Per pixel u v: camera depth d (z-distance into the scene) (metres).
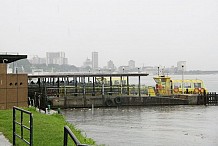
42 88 50.19
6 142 13.67
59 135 16.08
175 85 61.25
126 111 47.28
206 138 27.86
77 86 56.69
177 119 39.06
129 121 37.53
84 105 51.53
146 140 26.70
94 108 51.09
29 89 51.28
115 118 40.03
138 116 41.94
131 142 25.94
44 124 19.64
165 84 60.84
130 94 57.28
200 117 40.81
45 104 40.38
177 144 25.55
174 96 57.72
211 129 32.16
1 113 24.16
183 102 56.34
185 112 46.09
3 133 15.77
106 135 28.62
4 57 33.56
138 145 24.92
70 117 40.84
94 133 29.56
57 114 28.48
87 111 47.22
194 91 60.62
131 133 29.83
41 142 14.40
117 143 25.41
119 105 53.12
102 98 52.47
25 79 31.00
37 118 22.47
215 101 57.03
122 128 32.56
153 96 55.09
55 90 52.41
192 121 37.41
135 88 57.44
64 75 52.19
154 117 40.94
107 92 55.28
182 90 60.25
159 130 31.47
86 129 31.73
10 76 30.20
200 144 25.61
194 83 61.62
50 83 65.31
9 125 18.06
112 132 30.12
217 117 40.72
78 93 52.84
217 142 26.30
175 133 30.02
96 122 36.59
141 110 48.59
